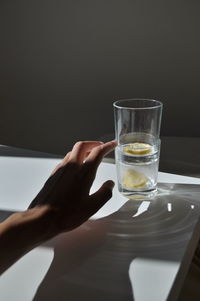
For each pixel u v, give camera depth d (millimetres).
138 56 1545
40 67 1671
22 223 557
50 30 1609
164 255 563
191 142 1390
